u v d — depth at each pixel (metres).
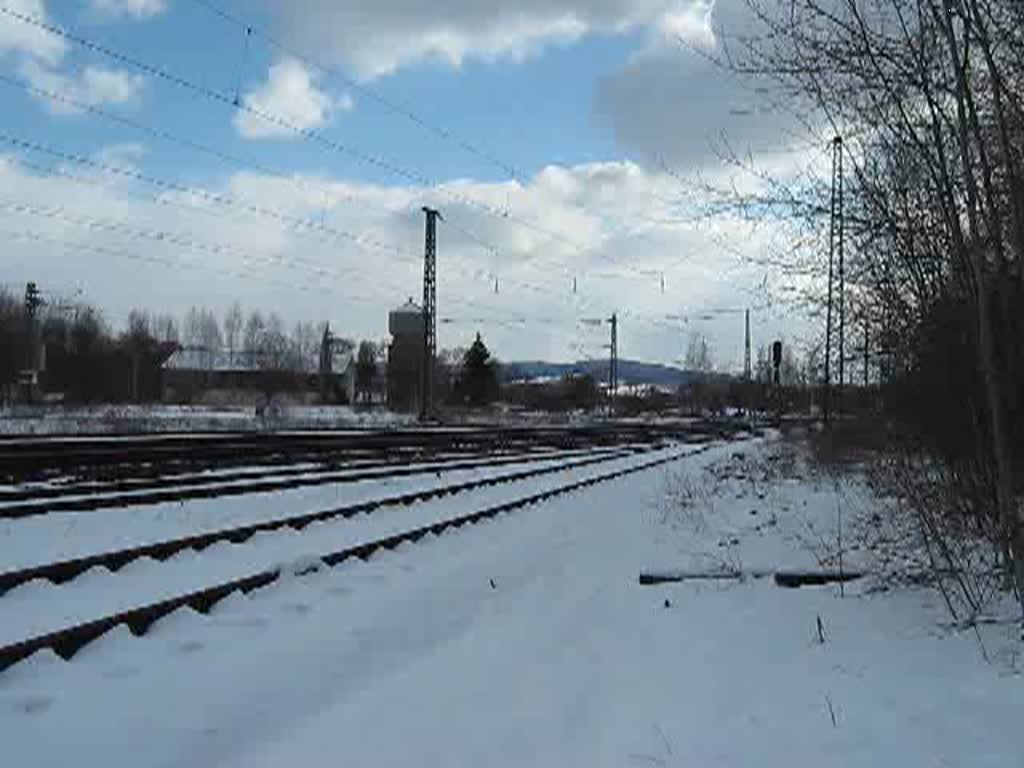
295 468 24.42
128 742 6.29
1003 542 8.80
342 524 15.65
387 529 15.36
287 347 125.75
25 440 25.33
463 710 7.25
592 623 10.09
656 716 6.97
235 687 7.48
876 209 10.48
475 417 78.69
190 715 6.84
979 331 9.24
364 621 9.81
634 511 20.53
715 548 14.02
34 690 6.91
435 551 14.47
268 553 12.54
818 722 6.51
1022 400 9.22
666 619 9.97
